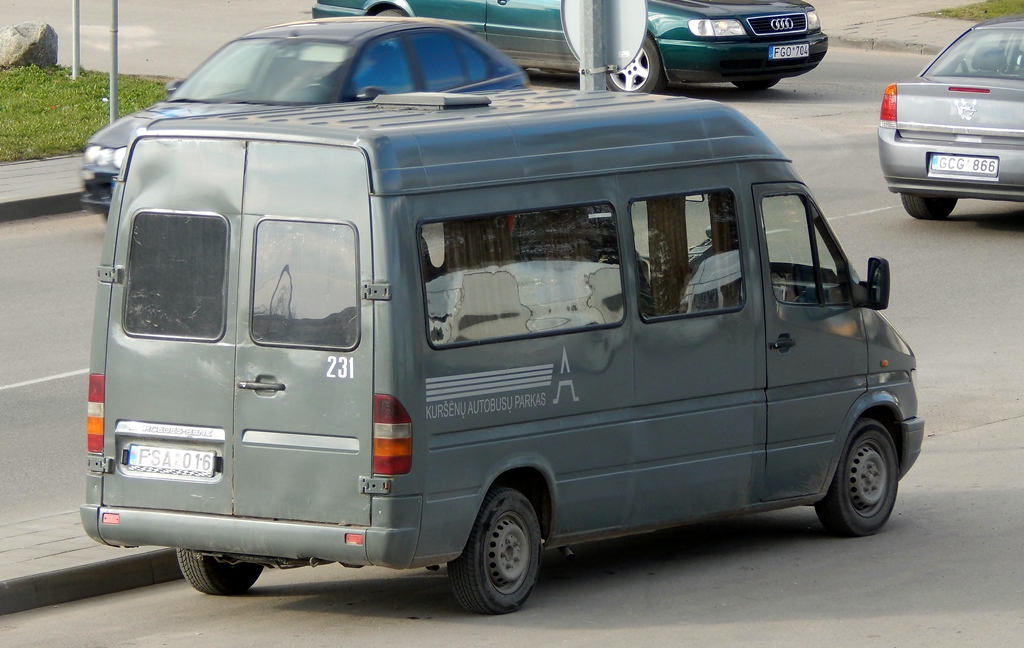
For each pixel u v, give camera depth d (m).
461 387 22.58
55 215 56.44
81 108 70.12
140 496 23.23
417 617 23.64
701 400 25.88
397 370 21.84
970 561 26.34
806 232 27.56
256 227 22.55
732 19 74.19
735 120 26.89
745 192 26.62
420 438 22.08
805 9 76.25
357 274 21.97
